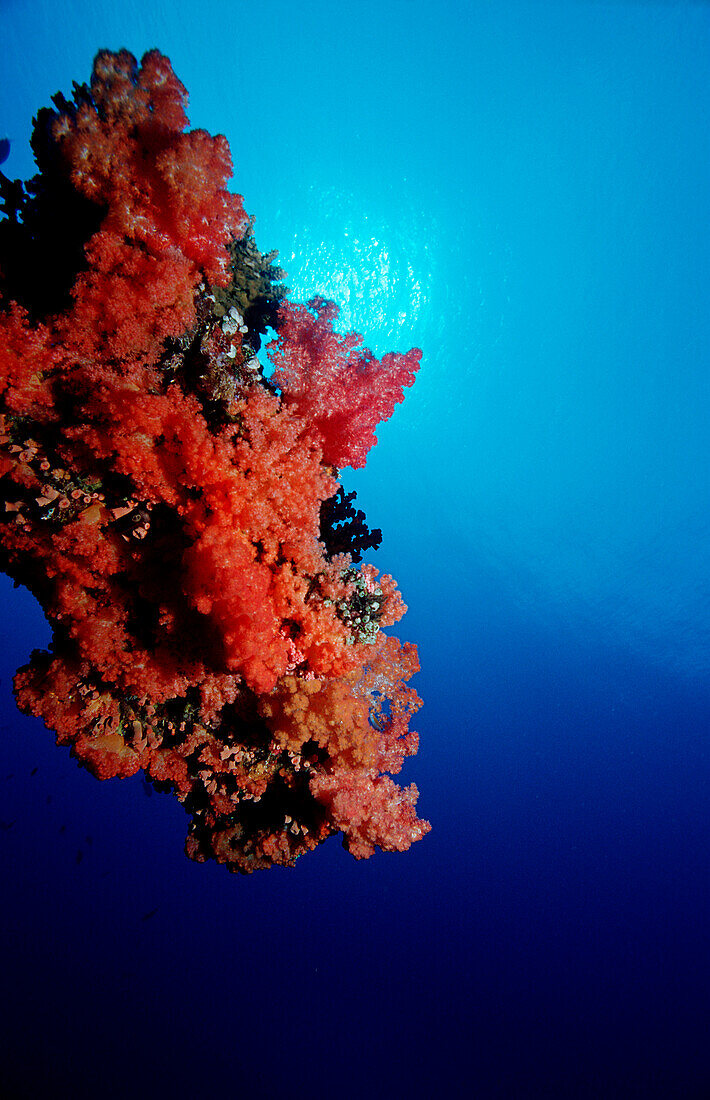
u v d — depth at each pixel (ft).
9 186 13.87
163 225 12.50
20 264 14.49
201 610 12.38
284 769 18.69
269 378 15.30
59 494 14.11
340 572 15.10
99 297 12.09
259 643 13.09
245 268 15.10
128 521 14.76
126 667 15.26
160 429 12.83
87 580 14.64
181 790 19.31
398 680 18.81
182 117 12.12
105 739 17.48
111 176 12.01
